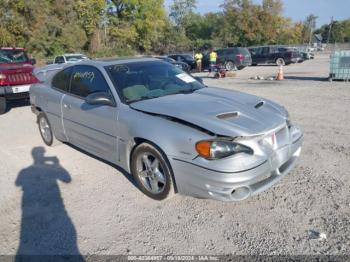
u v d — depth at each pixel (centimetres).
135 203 380
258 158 321
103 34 5322
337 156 484
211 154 313
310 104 881
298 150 392
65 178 458
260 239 304
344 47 6131
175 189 360
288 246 292
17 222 354
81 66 497
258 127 332
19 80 916
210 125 327
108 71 444
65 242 317
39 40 3950
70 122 499
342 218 327
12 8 3675
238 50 2303
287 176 426
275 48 2703
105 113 420
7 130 745
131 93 417
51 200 398
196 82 482
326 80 1452
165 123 352
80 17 4822
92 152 477
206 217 344
